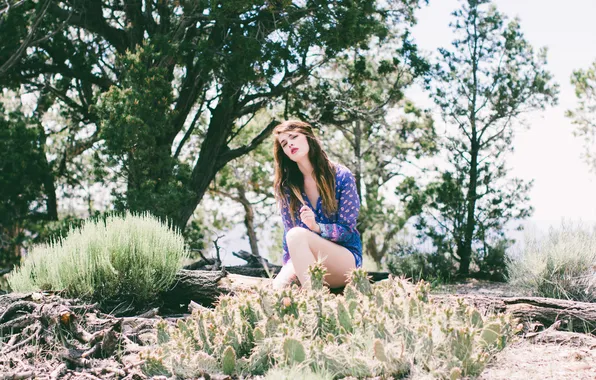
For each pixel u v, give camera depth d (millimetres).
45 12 13633
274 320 2869
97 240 4781
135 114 12328
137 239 4848
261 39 13906
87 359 3074
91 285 4527
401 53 16156
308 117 16438
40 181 15320
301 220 4168
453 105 15586
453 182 15383
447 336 2547
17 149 15031
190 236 14914
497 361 2812
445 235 14758
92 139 17781
